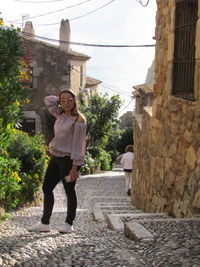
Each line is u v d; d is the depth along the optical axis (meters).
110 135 35.84
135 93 32.59
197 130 5.96
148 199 9.11
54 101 5.56
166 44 7.67
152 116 8.67
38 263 3.93
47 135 30.42
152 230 5.08
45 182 5.63
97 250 4.44
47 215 5.62
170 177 7.17
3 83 6.67
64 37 31.06
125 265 3.82
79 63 32.75
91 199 14.30
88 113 29.50
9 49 6.60
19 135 11.53
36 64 30.42
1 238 5.21
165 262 3.86
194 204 5.96
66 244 4.79
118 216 6.66
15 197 9.76
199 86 5.90
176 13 7.09
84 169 26.47
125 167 15.79
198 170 5.89
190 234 4.84
